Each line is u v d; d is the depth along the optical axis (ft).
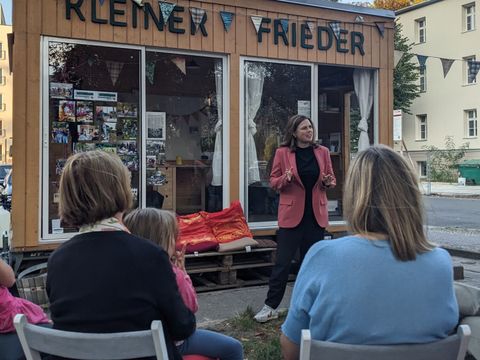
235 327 13.91
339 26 21.36
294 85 20.86
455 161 92.63
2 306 8.63
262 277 19.27
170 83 19.39
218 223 18.33
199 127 20.16
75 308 5.83
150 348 5.49
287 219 14.42
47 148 16.75
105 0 17.38
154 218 8.02
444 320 5.26
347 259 5.26
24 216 16.24
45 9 16.52
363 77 22.45
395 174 5.48
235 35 19.52
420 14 100.42
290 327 5.66
